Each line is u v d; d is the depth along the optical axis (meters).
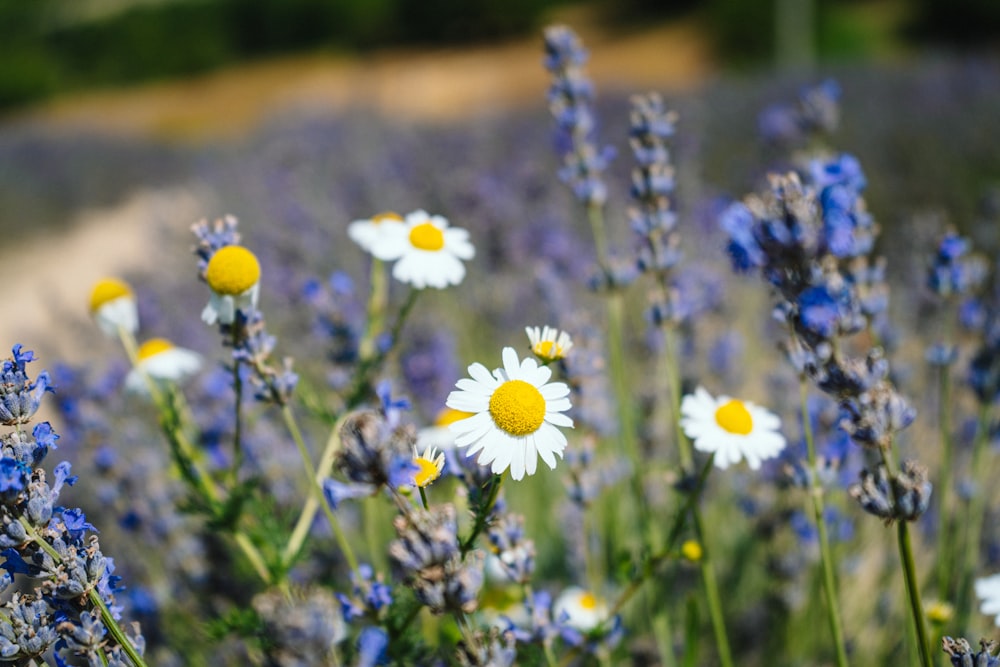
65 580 1.50
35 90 34.38
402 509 1.39
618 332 2.93
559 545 3.40
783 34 23.72
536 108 14.68
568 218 6.38
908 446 3.29
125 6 39.91
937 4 23.30
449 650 2.15
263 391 2.01
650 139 2.67
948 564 2.83
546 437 1.64
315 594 1.20
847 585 3.16
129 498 3.04
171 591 2.98
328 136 12.71
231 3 36.59
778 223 1.47
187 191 12.61
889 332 3.04
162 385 3.05
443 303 5.32
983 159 8.48
